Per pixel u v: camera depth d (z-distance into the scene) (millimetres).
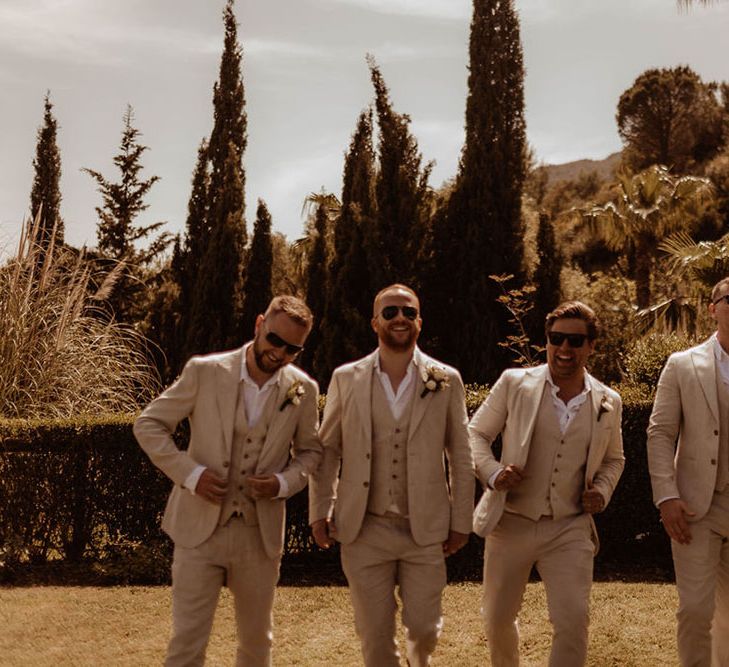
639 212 22438
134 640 5484
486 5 17656
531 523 4258
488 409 4516
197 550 3893
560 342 4207
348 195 17578
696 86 51812
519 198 16969
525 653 5273
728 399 4320
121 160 24734
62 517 7395
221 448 3910
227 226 18266
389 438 4094
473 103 17438
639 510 7594
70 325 11273
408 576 4094
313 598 6348
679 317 16688
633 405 7598
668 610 6004
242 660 4133
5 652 5254
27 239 11891
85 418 7574
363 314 15484
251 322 18234
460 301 16422
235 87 21219
